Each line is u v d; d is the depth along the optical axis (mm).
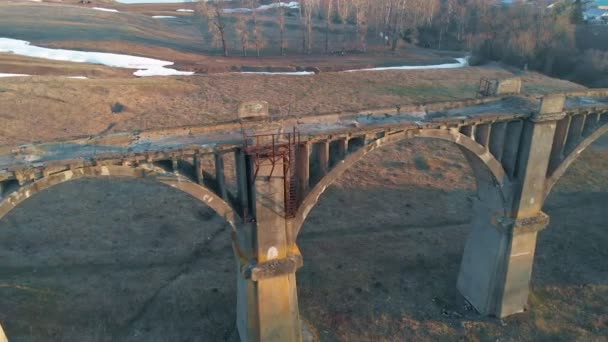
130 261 29547
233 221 20078
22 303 24844
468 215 36156
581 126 24562
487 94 26438
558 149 24578
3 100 49844
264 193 19125
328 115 22203
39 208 35062
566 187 40938
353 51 91000
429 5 102938
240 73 71625
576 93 26266
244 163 18984
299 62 80750
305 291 27797
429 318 26375
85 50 77062
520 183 23875
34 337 23297
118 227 33156
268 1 170250
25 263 28625
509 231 24438
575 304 27094
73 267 28609
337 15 118750
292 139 19328
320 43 97500
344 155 20500
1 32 83812
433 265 30484
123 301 26094
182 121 50375
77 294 26297
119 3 159500
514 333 25297
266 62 80062
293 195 20250
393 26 100312
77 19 98938
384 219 35375
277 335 21797
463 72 75375
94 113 51281
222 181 19344
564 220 35562
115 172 17641
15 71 61031
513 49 80938
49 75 61250
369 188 40000
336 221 35000
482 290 26406
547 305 27203
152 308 25859
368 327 25578
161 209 35656
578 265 30344
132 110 53156
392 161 45438
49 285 26641
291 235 20875
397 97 61125
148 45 84562
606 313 26172
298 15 131250
